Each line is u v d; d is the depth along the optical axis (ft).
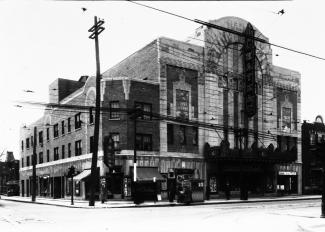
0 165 244.42
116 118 119.44
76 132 142.61
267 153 137.90
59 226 53.36
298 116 161.48
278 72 155.74
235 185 140.87
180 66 129.29
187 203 104.88
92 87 131.34
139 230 47.39
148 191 106.22
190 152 129.49
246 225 53.01
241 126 142.00
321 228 48.80
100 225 54.03
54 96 171.94
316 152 63.46
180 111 127.85
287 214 70.49
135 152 107.04
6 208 99.71
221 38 139.85
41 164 179.32
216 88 136.77
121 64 149.28
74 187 140.77
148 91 122.42
